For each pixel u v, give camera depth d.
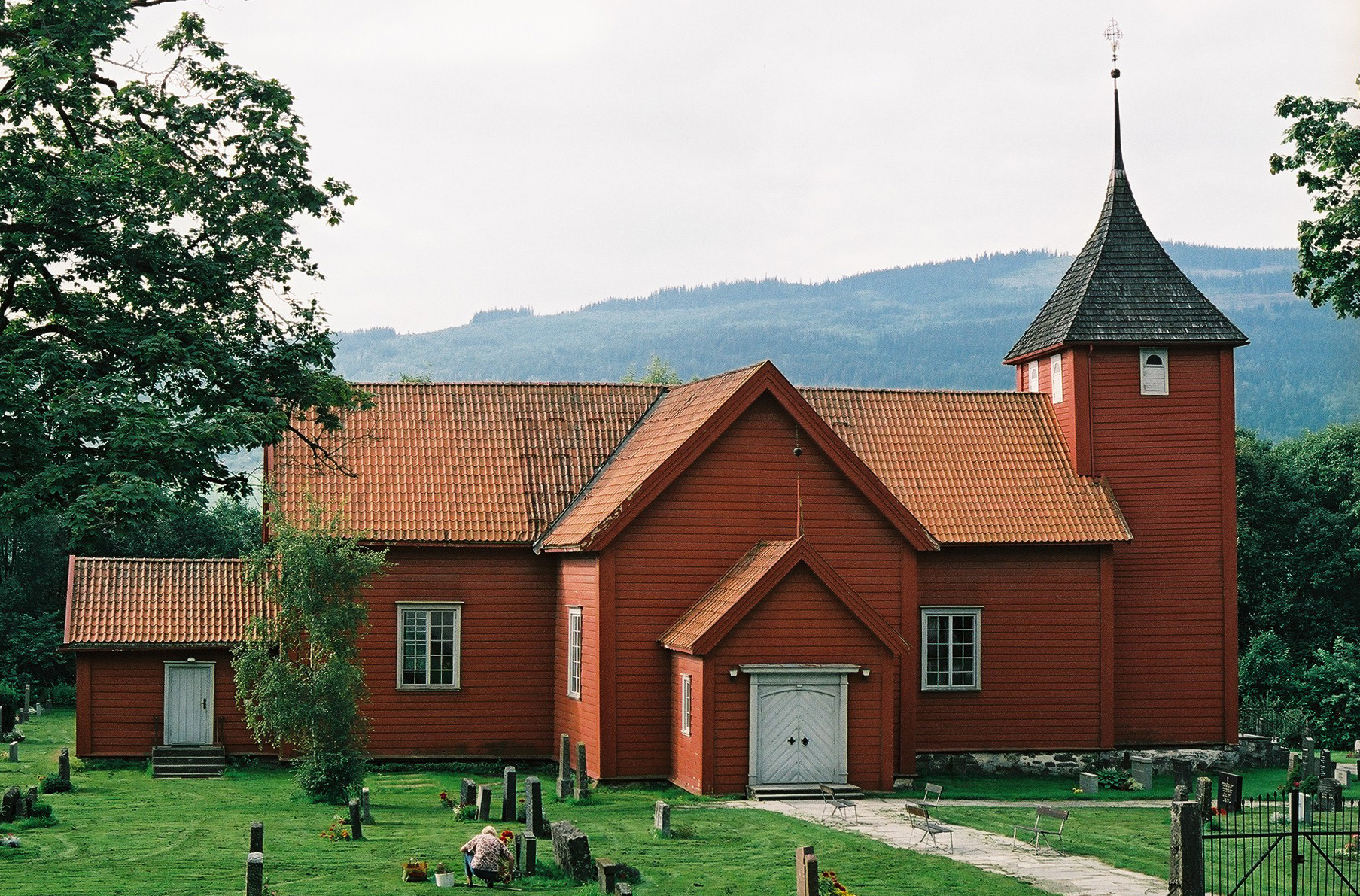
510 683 39.94
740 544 36.88
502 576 40.03
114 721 41.12
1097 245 44.47
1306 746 39.94
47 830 29.69
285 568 34.28
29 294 28.48
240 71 29.42
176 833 29.30
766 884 24.03
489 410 42.81
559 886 24.34
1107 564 41.53
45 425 24.31
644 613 36.31
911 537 37.72
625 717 36.12
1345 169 41.19
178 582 42.59
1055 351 43.69
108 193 26.89
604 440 42.62
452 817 31.36
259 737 36.44
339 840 28.28
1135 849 27.92
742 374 38.06
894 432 43.16
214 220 29.09
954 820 31.50
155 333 26.84
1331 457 76.12
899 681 38.41
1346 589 72.62
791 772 34.28
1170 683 42.16
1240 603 71.81
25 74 25.97
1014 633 41.19
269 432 26.34
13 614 72.62
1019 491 41.88
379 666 39.34
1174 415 42.72
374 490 40.03
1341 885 24.81
